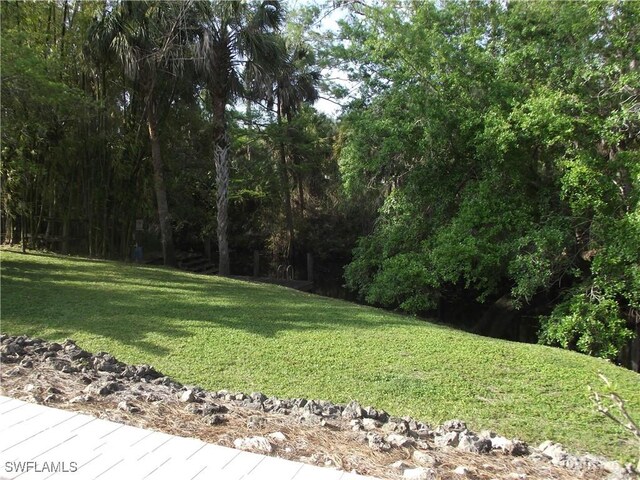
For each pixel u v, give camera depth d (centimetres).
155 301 923
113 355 629
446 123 1098
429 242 1152
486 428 472
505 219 1023
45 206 1519
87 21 1405
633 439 461
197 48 1309
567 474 342
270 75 1359
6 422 355
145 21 1318
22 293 912
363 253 1330
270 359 636
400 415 492
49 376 457
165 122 1641
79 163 1486
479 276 1079
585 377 622
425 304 1110
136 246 1645
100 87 1485
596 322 909
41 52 1198
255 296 1039
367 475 303
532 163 1079
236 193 2075
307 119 2102
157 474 293
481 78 1065
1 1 1107
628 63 925
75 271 1189
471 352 693
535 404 533
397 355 668
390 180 1308
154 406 401
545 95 940
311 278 2019
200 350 659
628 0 897
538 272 963
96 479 287
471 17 1182
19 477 287
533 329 1332
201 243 2366
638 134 939
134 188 1659
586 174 896
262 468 303
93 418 363
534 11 1048
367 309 980
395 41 1126
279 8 1364
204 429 361
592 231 958
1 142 1166
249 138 2088
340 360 641
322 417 423
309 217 2336
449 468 330
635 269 873
